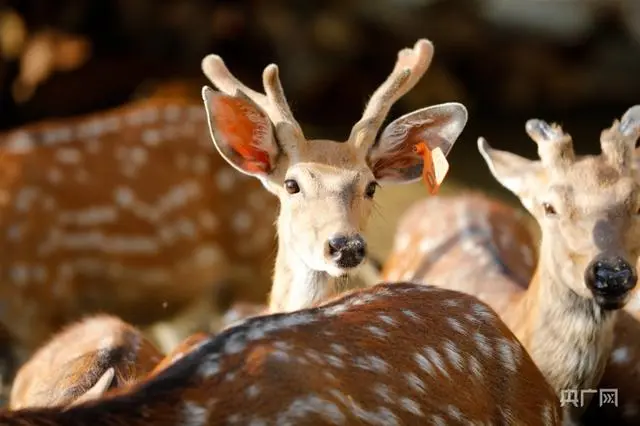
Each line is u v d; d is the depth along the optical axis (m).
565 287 8.03
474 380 6.41
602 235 7.55
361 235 7.58
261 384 5.27
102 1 19.25
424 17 21.62
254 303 12.83
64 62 18.67
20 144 12.46
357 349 5.84
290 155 8.09
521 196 8.35
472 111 21.72
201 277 12.88
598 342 8.08
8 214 12.02
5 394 11.18
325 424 5.29
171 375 5.25
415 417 5.78
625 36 22.77
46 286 12.18
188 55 19.77
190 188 12.78
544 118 21.72
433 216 11.64
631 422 9.09
